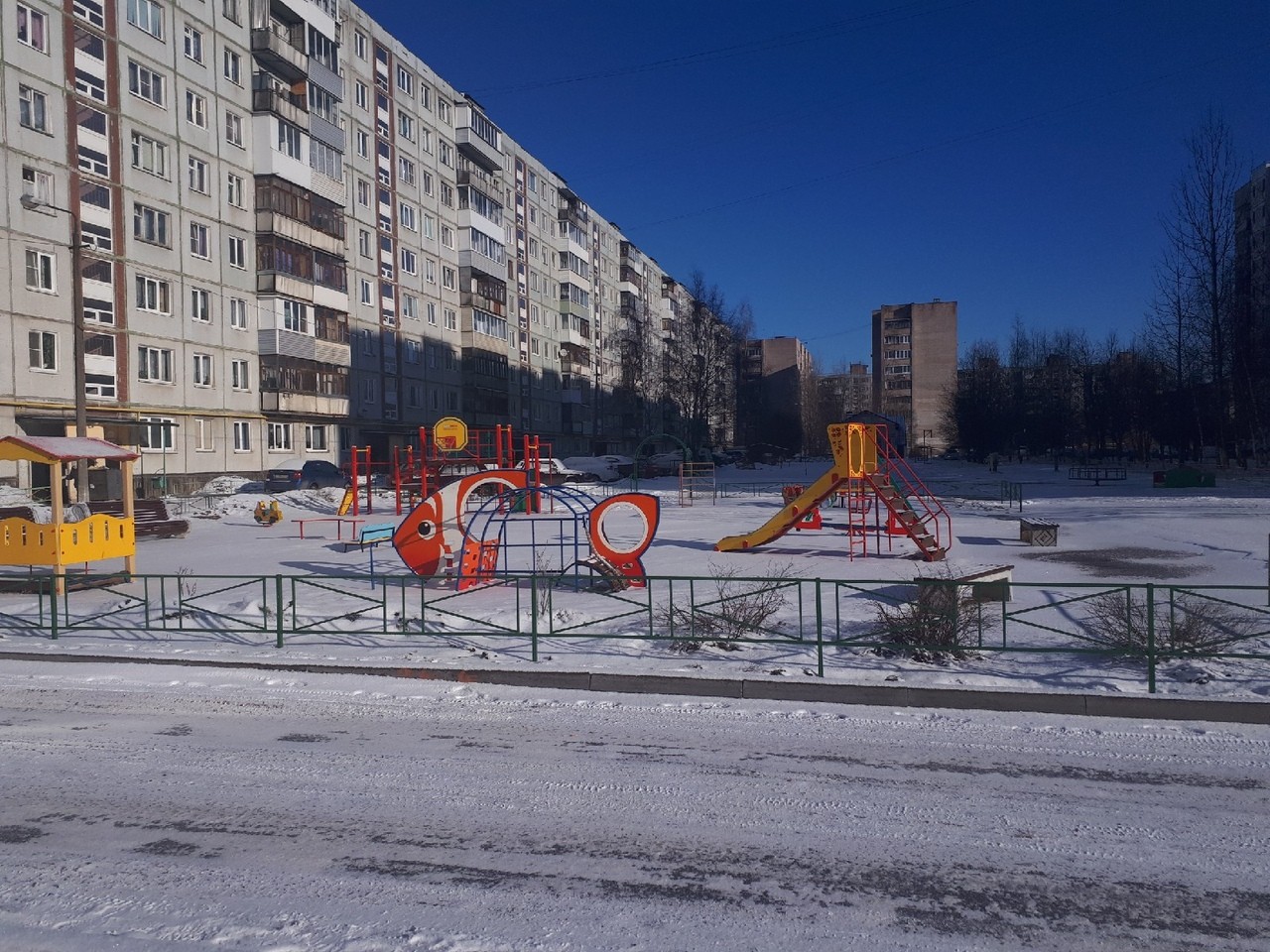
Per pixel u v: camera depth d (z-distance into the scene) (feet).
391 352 168.04
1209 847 17.06
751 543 66.18
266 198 131.54
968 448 277.03
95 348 106.01
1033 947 13.55
